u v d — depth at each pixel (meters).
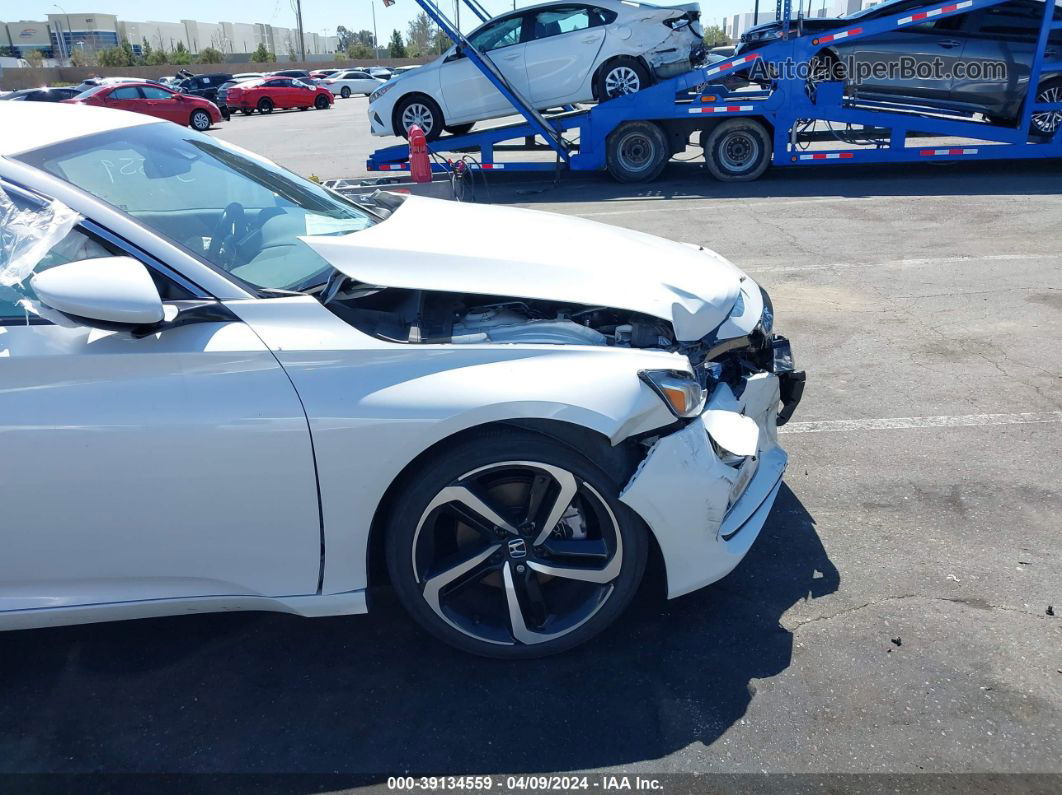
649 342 2.74
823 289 6.60
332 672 2.78
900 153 11.38
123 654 2.91
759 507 2.95
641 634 2.87
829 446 4.13
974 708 2.49
